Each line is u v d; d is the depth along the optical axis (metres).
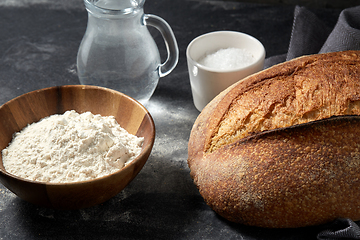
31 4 1.05
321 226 0.61
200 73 0.73
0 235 0.62
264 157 0.60
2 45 0.93
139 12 0.73
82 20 1.01
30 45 0.93
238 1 1.08
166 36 0.76
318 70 0.64
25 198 0.59
